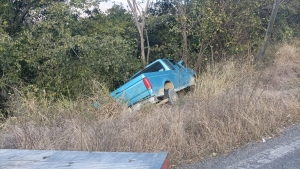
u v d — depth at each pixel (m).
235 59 12.58
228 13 13.77
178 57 14.02
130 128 6.36
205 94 8.65
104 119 7.54
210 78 9.84
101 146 5.69
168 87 10.23
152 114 7.37
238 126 6.39
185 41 13.54
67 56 10.75
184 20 13.42
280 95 8.48
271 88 10.02
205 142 6.13
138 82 9.27
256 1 13.94
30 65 10.43
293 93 8.75
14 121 7.42
